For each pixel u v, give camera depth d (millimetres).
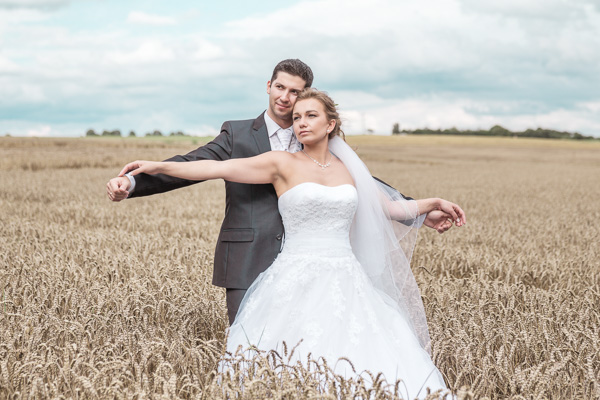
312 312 3664
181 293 4984
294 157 3916
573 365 3559
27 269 5711
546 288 6625
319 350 3568
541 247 9383
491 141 95438
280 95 3990
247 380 2895
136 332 3725
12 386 3062
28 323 3939
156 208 14227
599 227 12203
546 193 22375
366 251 4121
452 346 3857
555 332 4262
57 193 17828
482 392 3379
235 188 4023
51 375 3277
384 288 4152
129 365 3404
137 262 6246
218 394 2887
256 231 3957
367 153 64500
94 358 3326
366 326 3680
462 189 24234
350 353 3566
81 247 7281
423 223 4609
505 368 3383
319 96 3859
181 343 3580
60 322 3914
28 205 13859
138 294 4555
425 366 3658
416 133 125250
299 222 3811
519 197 20531
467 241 9711
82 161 34594
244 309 3836
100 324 3988
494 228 11555
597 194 22438
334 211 3793
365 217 4090
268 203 4012
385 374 3516
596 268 7199
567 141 99250
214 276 4066
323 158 3955
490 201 18656
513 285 5633
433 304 4852
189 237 9820
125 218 11938
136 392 2830
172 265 6348
